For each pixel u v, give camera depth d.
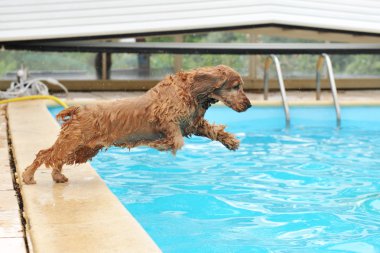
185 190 4.71
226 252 3.26
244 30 10.42
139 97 3.94
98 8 9.48
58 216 3.35
